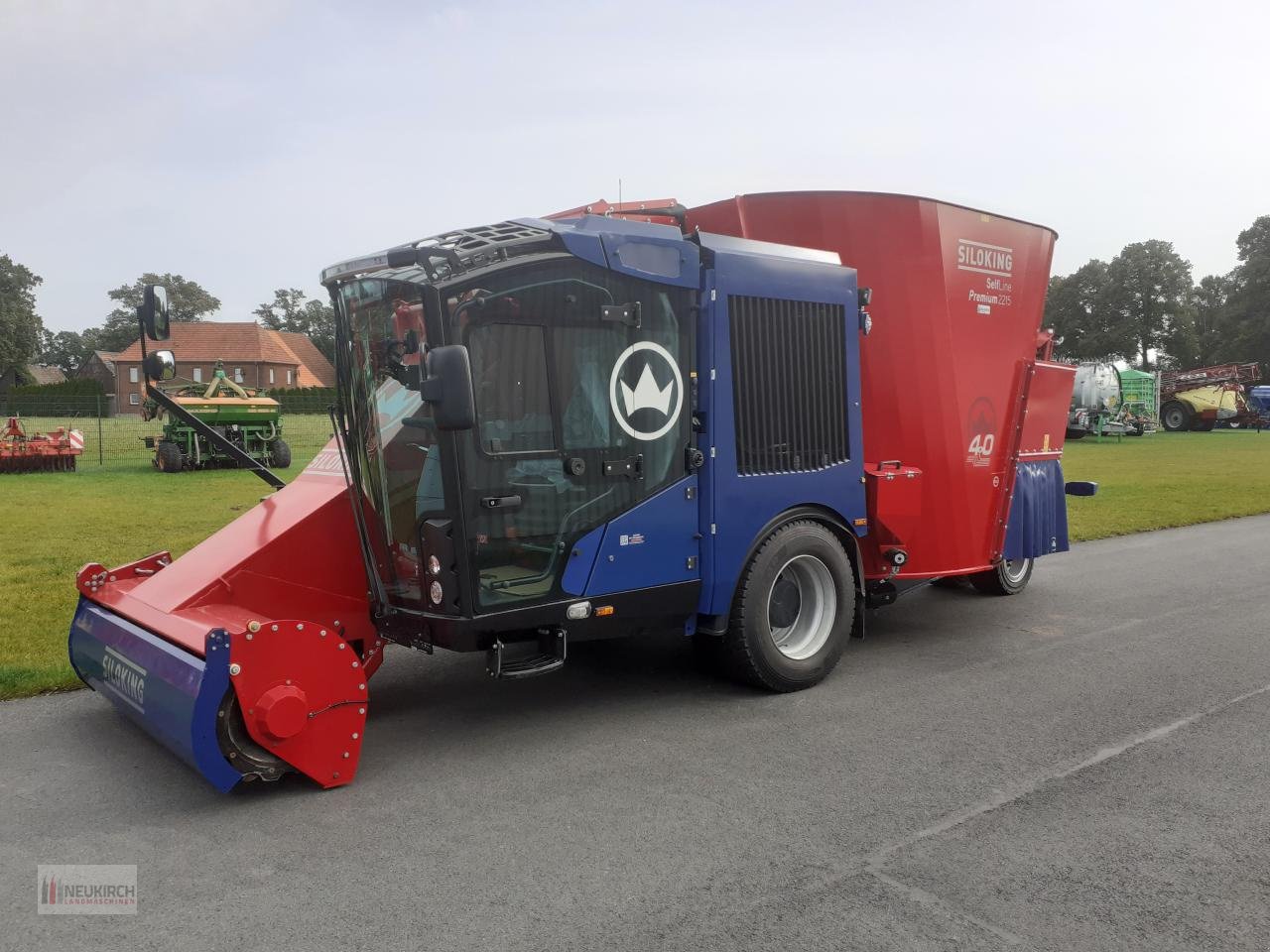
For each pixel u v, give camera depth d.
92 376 86.25
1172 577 8.89
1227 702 5.19
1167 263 69.56
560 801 3.90
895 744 4.57
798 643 5.57
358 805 3.88
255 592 4.55
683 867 3.33
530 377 4.35
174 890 3.19
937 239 6.10
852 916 2.99
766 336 5.17
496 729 4.82
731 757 4.41
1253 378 42.78
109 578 5.05
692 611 5.05
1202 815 3.74
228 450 5.27
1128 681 5.60
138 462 23.44
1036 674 5.77
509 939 2.87
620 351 4.64
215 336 82.12
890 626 7.07
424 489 4.32
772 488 5.23
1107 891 3.15
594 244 4.51
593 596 4.64
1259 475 19.05
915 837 3.55
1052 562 9.73
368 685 5.60
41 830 3.64
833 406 5.54
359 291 4.61
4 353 81.62
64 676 5.48
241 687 3.76
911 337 6.08
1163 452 26.62
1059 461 7.75
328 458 5.37
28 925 2.96
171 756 4.41
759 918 2.98
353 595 4.86
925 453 6.20
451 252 4.04
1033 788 4.01
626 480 4.71
